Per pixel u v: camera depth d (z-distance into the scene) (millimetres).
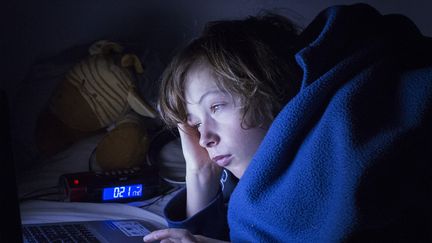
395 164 628
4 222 539
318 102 696
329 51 733
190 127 983
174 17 1704
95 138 1396
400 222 681
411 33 819
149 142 1390
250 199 725
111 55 1406
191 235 782
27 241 800
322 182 668
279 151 709
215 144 826
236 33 823
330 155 668
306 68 708
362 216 616
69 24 1587
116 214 1051
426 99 651
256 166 725
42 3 1541
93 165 1324
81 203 1102
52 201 1110
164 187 1275
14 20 1518
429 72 682
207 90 787
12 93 1553
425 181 650
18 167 1390
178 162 1390
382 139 633
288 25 927
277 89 807
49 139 1374
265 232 724
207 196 983
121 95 1350
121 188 1149
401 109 669
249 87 782
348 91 677
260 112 804
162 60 1629
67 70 1457
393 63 731
